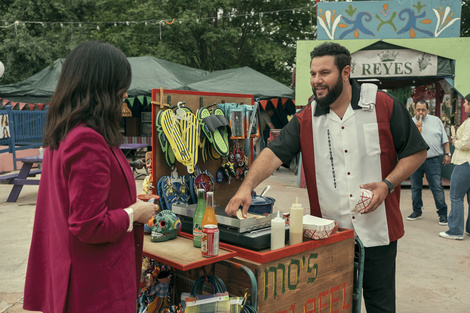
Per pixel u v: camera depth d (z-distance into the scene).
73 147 1.43
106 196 1.47
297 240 2.23
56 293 1.51
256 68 24.17
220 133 2.94
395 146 2.46
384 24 7.98
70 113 1.49
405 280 4.11
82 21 20.75
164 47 21.55
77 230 1.42
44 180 1.65
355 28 8.03
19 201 7.84
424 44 7.89
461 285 3.99
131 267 1.65
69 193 1.43
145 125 13.87
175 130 2.66
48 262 1.62
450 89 9.35
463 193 5.36
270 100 13.10
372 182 2.38
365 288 2.62
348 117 2.43
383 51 8.05
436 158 6.09
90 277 1.50
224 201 3.19
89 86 1.52
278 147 2.58
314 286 2.31
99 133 1.51
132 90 12.19
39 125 13.30
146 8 21.28
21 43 17.73
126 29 21.77
